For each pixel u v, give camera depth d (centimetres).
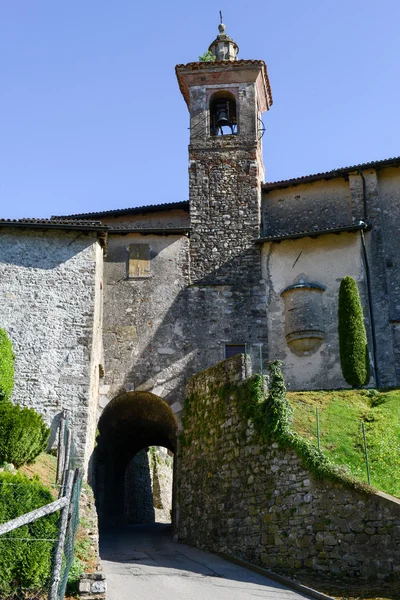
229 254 2652
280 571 1555
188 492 2141
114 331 2512
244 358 2012
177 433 2341
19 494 1132
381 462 1673
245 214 2720
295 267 2589
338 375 2411
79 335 2178
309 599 1304
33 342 2153
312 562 1517
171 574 1536
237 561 1712
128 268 2597
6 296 2200
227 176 2789
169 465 3875
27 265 2247
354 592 1313
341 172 2727
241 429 1902
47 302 2208
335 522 1502
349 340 2347
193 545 2016
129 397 2484
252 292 2586
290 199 2825
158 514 3541
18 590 1070
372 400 2088
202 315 2545
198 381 2252
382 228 2636
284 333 2516
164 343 2500
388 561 1383
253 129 2859
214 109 3006
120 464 2933
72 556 1183
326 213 2758
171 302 2558
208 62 2922
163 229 2630
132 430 2816
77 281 2248
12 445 1570
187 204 2836
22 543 1085
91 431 2161
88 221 2327
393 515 1403
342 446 1756
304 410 1977
